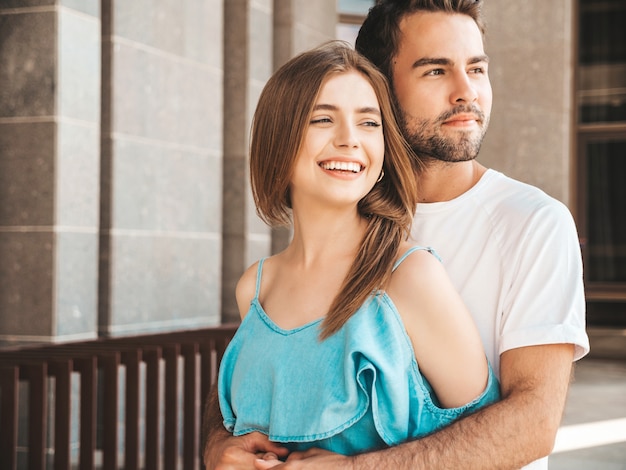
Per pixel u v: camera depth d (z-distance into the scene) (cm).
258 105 167
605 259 1349
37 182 589
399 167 165
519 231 176
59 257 588
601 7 1370
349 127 159
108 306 631
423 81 185
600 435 720
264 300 173
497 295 176
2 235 597
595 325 1337
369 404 155
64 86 591
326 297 163
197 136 720
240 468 159
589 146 1366
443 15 184
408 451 151
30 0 591
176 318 696
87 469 436
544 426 156
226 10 771
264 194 167
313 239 167
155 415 470
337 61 162
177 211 697
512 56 1169
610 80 1363
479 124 185
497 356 174
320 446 158
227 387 172
